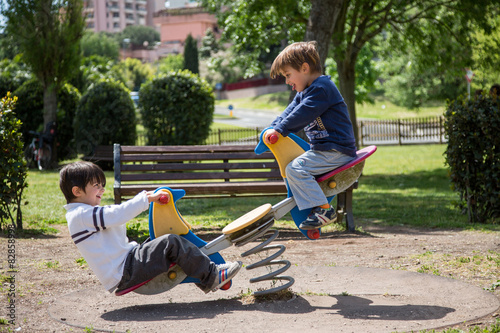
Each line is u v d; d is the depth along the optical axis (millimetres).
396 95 35062
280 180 7035
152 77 17016
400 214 8359
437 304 3365
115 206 3193
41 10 16438
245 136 33812
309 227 3305
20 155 6273
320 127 3410
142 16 147875
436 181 13961
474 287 3709
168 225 3367
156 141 16953
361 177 15391
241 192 6316
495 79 18781
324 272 4336
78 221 3152
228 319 3086
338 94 3383
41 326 3012
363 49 28641
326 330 2844
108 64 23781
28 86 18016
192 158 6852
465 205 7699
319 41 10547
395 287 3828
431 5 15453
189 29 103000
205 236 6355
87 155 17938
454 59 15922
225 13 18562
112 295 3748
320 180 3393
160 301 3607
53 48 16797
